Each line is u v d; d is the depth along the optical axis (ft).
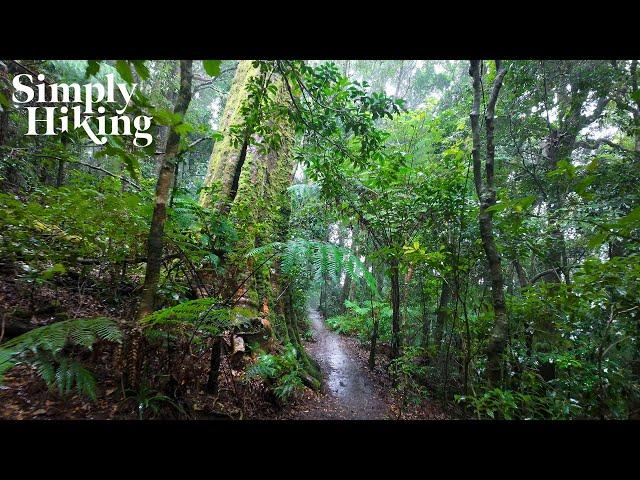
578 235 16.78
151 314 6.47
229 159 19.21
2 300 9.36
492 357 9.77
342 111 10.93
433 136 22.89
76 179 10.94
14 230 9.06
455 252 14.12
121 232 8.97
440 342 18.94
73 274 11.41
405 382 16.44
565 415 8.43
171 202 9.15
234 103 22.68
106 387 7.11
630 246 8.64
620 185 15.12
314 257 7.47
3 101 4.75
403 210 16.94
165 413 7.06
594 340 11.29
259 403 11.32
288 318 21.39
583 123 21.29
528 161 21.79
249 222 13.61
